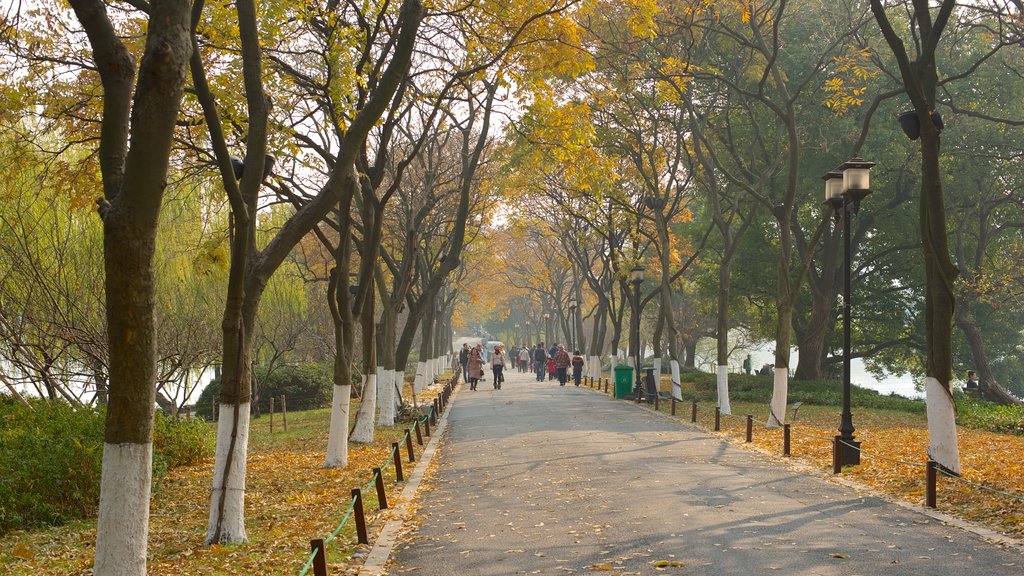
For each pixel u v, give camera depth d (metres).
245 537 11.00
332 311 17.48
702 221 48.84
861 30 34.53
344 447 18.06
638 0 16.97
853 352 44.78
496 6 17.03
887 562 8.77
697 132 29.80
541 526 11.15
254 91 11.39
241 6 11.29
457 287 61.94
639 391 35.75
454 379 51.78
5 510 11.87
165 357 24.19
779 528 10.59
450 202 38.03
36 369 20.42
